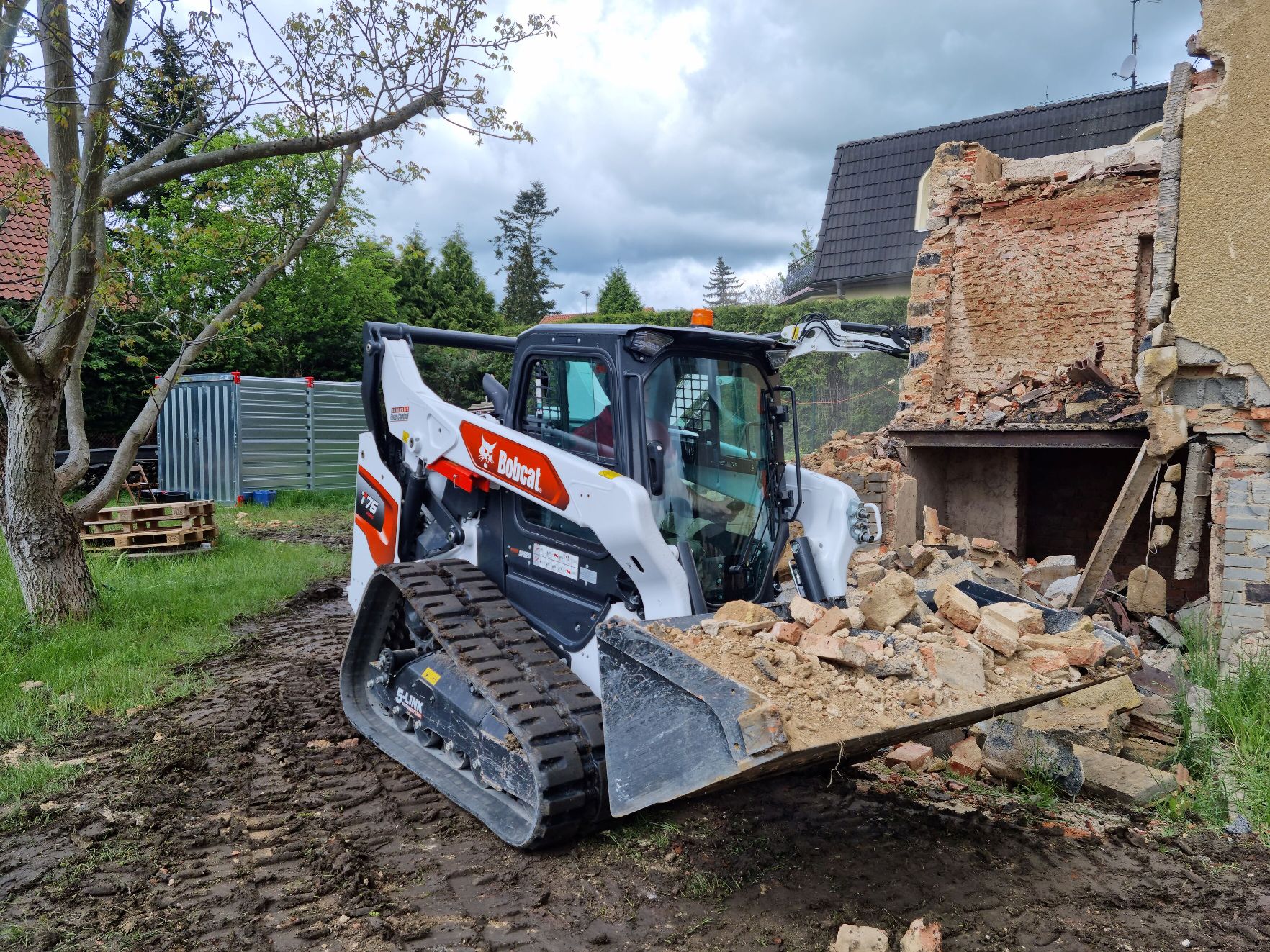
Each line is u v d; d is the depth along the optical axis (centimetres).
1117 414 809
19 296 1402
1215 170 607
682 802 418
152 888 336
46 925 309
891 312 1823
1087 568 704
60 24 607
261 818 398
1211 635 605
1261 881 358
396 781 443
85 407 1794
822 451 980
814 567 424
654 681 304
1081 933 316
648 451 378
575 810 356
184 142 744
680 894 338
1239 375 604
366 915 317
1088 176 930
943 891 344
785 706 284
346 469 1759
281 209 1157
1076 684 346
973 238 1003
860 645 325
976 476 1022
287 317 2188
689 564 375
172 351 1828
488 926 314
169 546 1020
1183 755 471
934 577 747
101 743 488
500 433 439
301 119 683
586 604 409
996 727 474
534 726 359
